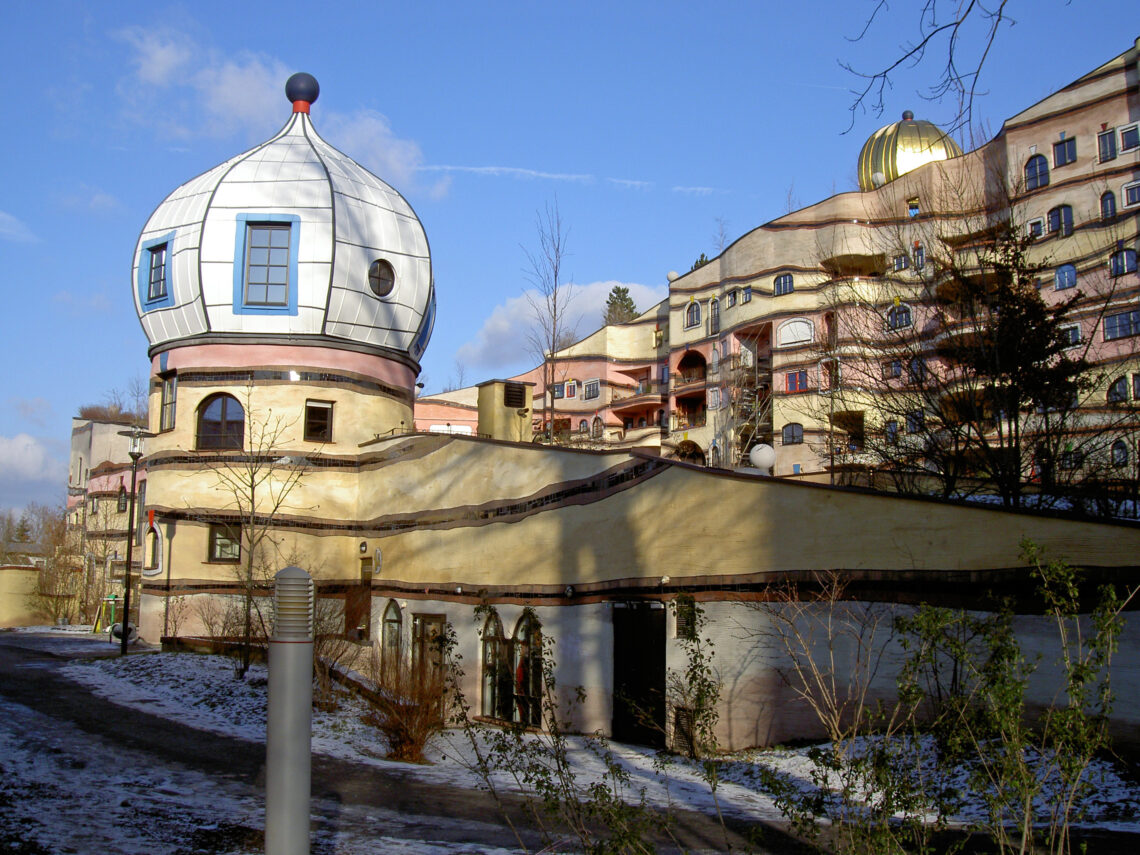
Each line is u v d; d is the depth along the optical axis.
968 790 10.48
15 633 36.22
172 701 18.64
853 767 7.37
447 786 12.62
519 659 19.66
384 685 16.42
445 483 22.88
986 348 21.23
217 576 25.61
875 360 24.62
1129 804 10.26
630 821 8.03
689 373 51.72
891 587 13.33
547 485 19.45
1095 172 34.03
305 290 26.00
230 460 25.75
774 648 14.40
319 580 25.75
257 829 9.77
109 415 68.38
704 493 15.88
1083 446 21.62
